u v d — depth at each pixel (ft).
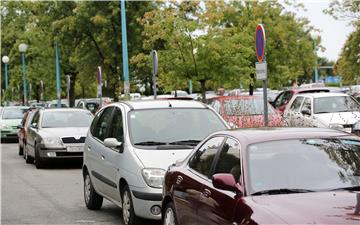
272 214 18.85
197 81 81.56
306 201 19.63
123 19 87.76
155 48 107.24
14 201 45.96
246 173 21.59
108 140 35.06
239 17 109.29
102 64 122.52
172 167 28.37
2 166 72.69
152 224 32.89
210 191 23.06
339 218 18.11
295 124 59.88
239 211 20.27
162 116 36.60
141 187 31.55
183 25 78.13
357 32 101.91
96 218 38.14
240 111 65.10
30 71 203.51
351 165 22.17
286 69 117.91
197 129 36.04
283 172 21.68
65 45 125.59
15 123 116.98
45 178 59.62
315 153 22.58
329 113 67.67
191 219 24.66
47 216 39.29
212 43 77.56
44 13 126.41
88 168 40.73
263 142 22.97
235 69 79.30
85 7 116.26
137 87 122.62
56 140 66.59
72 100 168.86
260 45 44.78
